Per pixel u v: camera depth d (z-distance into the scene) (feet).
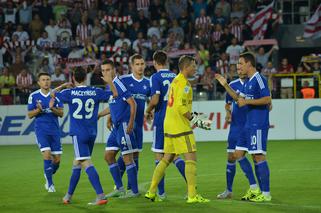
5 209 89.45
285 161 143.64
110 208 86.69
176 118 87.40
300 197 94.43
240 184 110.42
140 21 239.50
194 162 88.28
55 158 111.24
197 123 86.48
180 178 119.55
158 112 94.99
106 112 100.58
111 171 98.02
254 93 90.22
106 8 246.06
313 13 243.60
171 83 88.84
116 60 223.71
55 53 232.12
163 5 246.27
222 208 84.53
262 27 231.30
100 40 236.63
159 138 94.99
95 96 91.56
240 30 232.32
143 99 98.99
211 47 228.22
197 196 89.10
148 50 226.38
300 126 196.03
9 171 139.03
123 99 94.48
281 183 110.01
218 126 200.03
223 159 150.51
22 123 207.92
